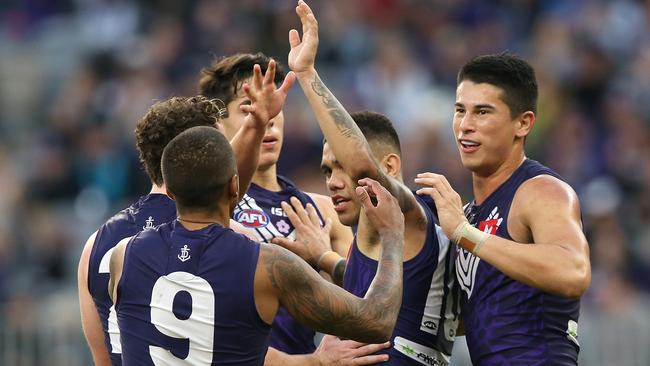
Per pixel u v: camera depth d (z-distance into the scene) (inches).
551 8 2492.6
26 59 2596.0
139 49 2383.1
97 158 2086.6
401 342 797.2
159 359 682.2
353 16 2380.7
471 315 781.3
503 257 719.1
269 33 2304.4
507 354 759.7
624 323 1595.7
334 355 783.7
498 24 2433.6
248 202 917.2
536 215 745.6
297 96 2058.3
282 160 1931.6
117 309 704.4
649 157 2079.2
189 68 2274.9
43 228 1939.0
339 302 692.1
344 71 2272.4
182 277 684.1
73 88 2370.8
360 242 816.3
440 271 808.3
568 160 2049.7
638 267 1774.1
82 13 2664.9
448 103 2159.2
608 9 2459.4
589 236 1786.4
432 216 820.6
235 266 684.1
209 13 2369.6
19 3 2753.4
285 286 686.5
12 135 2431.1
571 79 2244.1
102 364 783.7
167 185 695.7
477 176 798.5
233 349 683.4
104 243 768.3
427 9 2434.8
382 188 749.9
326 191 1872.5
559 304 761.6
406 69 2219.5
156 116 770.2
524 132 787.4
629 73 2320.4
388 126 849.5
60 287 1831.9
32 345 1574.8
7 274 1849.2
